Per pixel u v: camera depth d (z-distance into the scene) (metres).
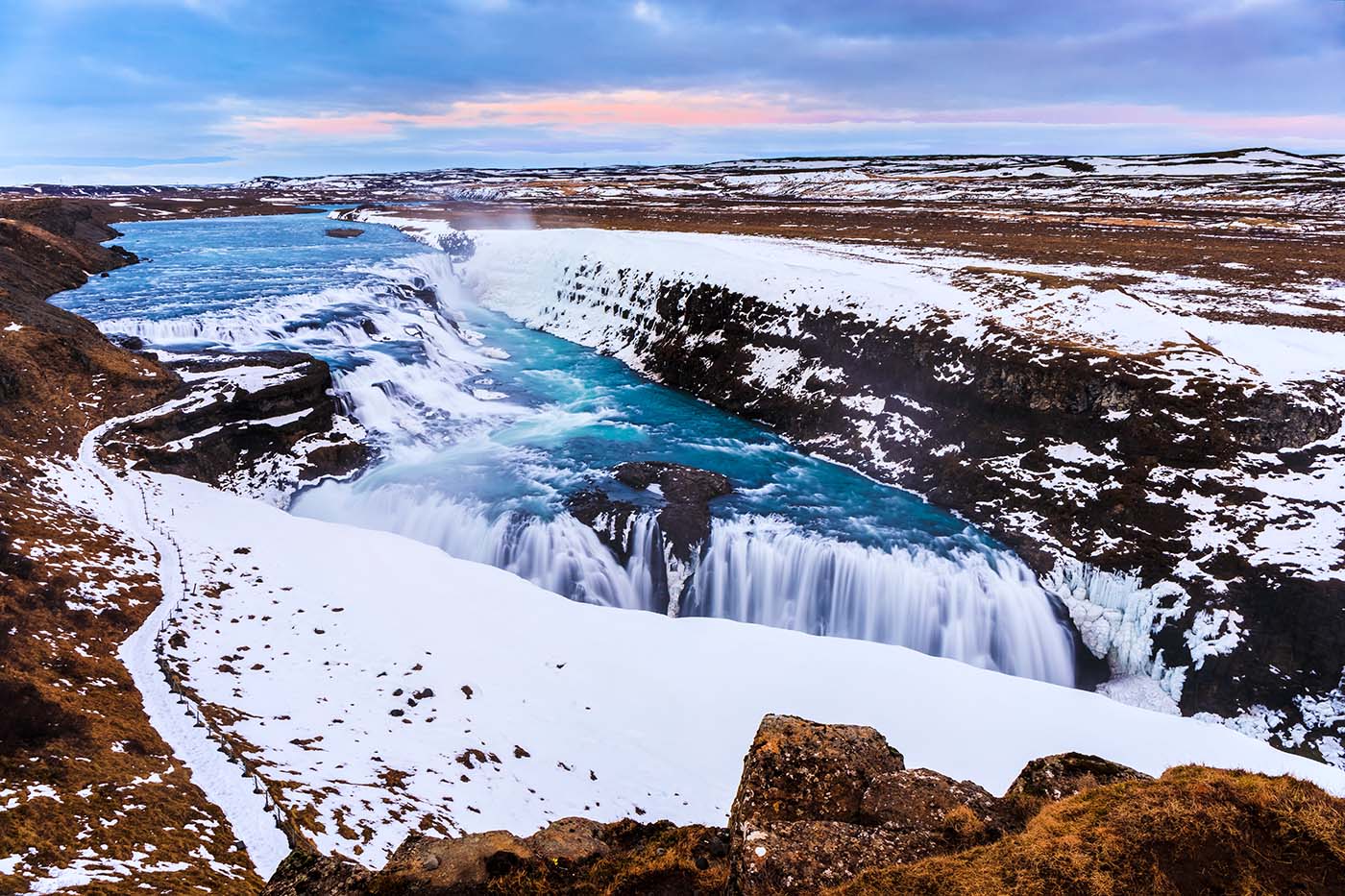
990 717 18.67
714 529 26.30
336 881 7.00
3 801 9.53
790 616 25.27
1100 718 19.19
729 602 25.34
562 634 20.20
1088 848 5.76
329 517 27.83
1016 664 23.53
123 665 14.45
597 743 15.70
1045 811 6.40
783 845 6.55
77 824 9.44
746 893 6.23
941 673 20.39
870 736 8.09
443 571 22.66
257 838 10.00
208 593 18.44
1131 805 6.08
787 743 7.86
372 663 16.84
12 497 19.66
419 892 6.78
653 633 21.08
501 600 21.52
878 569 24.81
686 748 16.22
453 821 11.65
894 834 6.71
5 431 23.53
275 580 19.98
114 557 18.83
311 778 11.82
